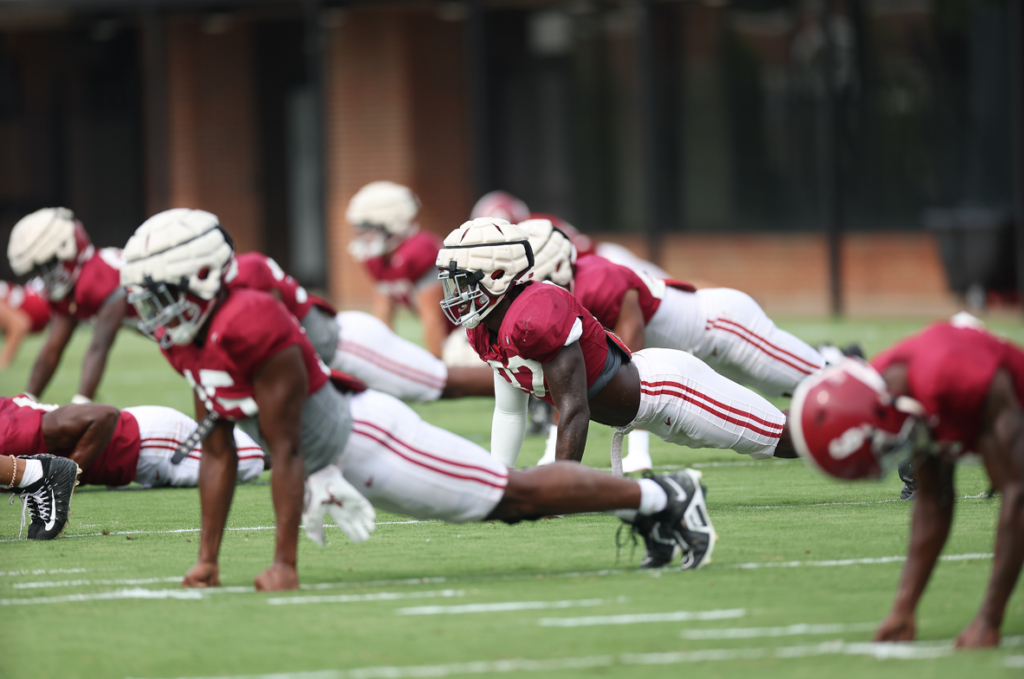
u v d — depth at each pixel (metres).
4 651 13.02
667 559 16.12
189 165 68.81
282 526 15.12
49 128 70.44
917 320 51.94
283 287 26.67
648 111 56.09
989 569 15.56
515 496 15.70
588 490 15.67
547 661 12.31
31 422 20.53
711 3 61.88
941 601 14.16
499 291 17.17
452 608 14.31
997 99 57.31
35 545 18.52
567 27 64.75
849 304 58.66
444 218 66.81
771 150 61.62
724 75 62.06
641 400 18.42
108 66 69.81
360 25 65.06
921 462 12.56
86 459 20.89
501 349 17.58
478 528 19.06
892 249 59.81
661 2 62.50
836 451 12.07
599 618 13.77
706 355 23.86
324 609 14.34
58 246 27.58
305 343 14.95
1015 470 11.95
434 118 66.38
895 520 18.86
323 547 16.50
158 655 12.79
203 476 15.66
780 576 15.50
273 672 12.20
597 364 17.88
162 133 60.34
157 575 16.38
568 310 17.30
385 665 12.31
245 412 14.93
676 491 15.94
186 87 68.62
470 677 11.89
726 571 15.84
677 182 63.34
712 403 19.08
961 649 12.34
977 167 57.88
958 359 11.87
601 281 21.56
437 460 15.47
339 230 66.12
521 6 64.31
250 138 69.44
